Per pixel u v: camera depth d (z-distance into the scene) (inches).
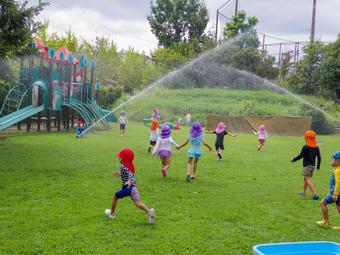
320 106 1626.5
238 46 2210.9
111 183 414.9
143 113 1539.1
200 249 250.7
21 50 673.0
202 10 2551.7
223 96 1814.7
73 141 755.4
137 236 267.0
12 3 555.5
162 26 2564.0
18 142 696.4
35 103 908.0
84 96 1103.0
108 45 2192.4
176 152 690.8
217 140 641.6
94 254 234.4
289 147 860.0
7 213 302.2
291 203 377.7
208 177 482.6
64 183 405.4
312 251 216.7
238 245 261.0
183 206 346.0
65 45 1831.9
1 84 941.2
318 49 1911.9
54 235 260.7
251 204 366.3
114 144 743.7
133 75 2090.3
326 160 682.8
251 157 673.6
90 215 304.2
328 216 326.3
